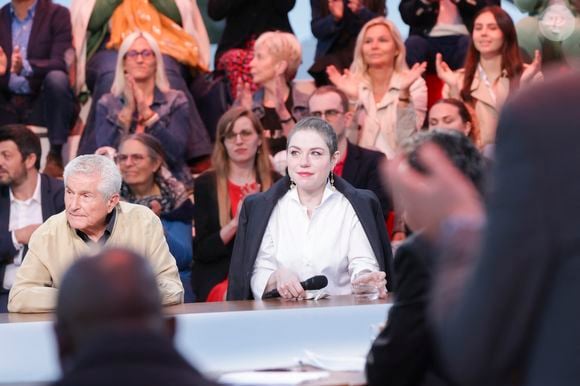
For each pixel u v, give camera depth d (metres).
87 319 2.30
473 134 9.63
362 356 4.43
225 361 4.37
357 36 9.69
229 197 8.83
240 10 9.62
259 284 6.05
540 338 2.65
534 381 2.65
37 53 9.37
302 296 5.74
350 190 6.25
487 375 2.69
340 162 9.13
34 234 6.01
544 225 2.58
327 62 9.71
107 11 9.38
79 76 9.47
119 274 2.33
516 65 9.70
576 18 9.78
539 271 2.58
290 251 6.09
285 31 9.73
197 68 9.62
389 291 6.30
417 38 9.73
